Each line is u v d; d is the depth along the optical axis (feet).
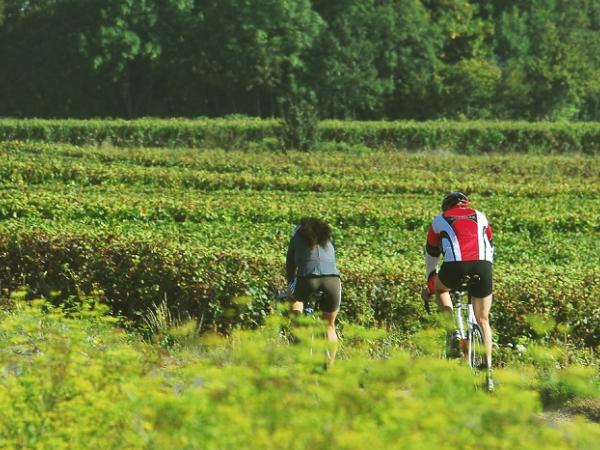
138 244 162.30
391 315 149.38
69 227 178.29
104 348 87.86
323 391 56.24
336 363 65.46
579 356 136.05
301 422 52.34
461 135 593.83
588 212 245.86
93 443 60.64
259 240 186.60
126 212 230.27
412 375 59.98
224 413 53.52
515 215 241.35
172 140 575.79
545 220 238.48
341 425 53.62
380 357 120.57
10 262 169.48
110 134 579.89
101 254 163.73
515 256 188.96
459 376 58.54
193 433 54.03
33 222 187.52
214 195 277.23
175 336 128.88
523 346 139.85
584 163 436.76
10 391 63.93
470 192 323.37
